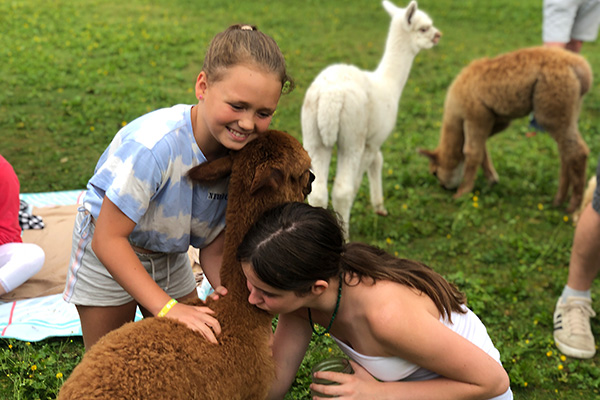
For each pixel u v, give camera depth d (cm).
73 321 384
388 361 229
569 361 398
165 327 209
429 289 230
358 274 227
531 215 614
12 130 709
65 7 1360
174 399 192
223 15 1388
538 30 1427
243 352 216
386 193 645
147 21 1291
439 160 647
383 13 1518
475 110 602
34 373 333
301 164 226
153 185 224
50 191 580
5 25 1171
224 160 230
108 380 187
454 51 1234
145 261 262
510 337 420
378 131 498
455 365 215
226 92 212
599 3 752
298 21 1388
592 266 406
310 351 374
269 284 207
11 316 385
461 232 573
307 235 207
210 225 256
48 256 453
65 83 877
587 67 577
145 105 816
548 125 591
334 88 450
